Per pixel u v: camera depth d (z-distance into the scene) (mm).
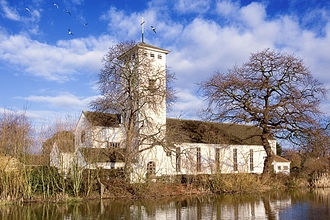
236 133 53188
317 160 46875
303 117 37938
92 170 29047
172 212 22156
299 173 46906
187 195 31938
